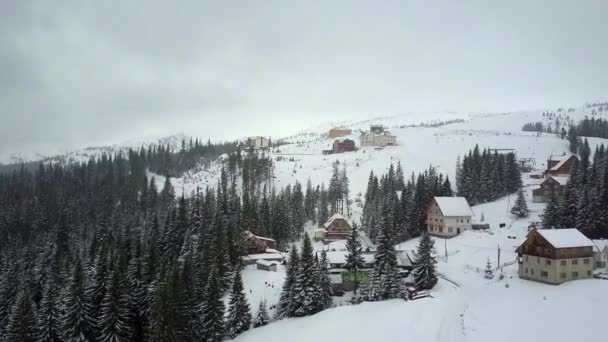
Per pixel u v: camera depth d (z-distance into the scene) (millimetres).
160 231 110938
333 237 122500
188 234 100562
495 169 139625
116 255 79875
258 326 67062
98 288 69562
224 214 112688
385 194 131750
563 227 95250
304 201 148875
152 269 78062
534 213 117312
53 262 101312
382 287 71062
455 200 115000
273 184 183375
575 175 114750
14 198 169500
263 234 114875
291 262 73312
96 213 149125
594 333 47969
